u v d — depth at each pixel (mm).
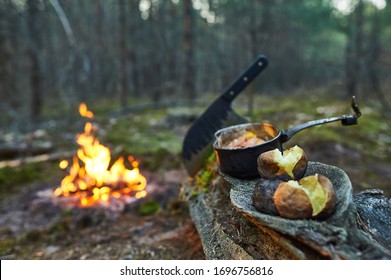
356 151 4574
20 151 4535
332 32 13656
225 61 13227
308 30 12555
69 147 4902
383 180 3605
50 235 2623
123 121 6684
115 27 11070
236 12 10500
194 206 2084
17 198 3336
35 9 6637
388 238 1270
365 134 5371
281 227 1130
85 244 2453
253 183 1536
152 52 11508
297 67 13141
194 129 2354
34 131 5973
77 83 8062
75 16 10273
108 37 11180
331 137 4832
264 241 1373
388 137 5477
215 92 12297
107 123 6578
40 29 7191
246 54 10430
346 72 9000
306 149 4449
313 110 7070
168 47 11406
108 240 2475
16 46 8016
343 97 8938
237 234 1544
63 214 2873
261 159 1318
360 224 1263
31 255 2348
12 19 6879
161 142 4941
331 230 1092
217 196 1915
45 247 2469
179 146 4664
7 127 6246
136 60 10977
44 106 8469
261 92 11680
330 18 11172
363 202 1447
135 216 2840
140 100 9922
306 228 1104
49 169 3980
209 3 11820
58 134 5660
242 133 1860
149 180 3490
